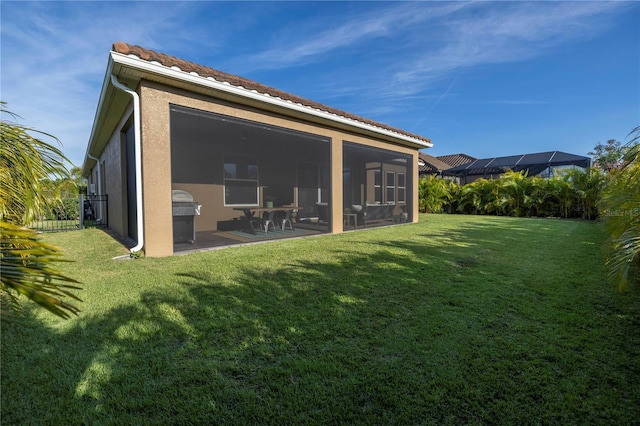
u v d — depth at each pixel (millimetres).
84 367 1923
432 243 6105
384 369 1922
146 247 4836
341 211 8258
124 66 4281
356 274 3867
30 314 2607
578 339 2279
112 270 4031
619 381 1810
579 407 1614
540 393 1717
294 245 5965
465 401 1657
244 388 1756
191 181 8930
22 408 1586
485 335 2338
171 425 1497
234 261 4551
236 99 5699
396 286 3420
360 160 12664
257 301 2961
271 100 5938
